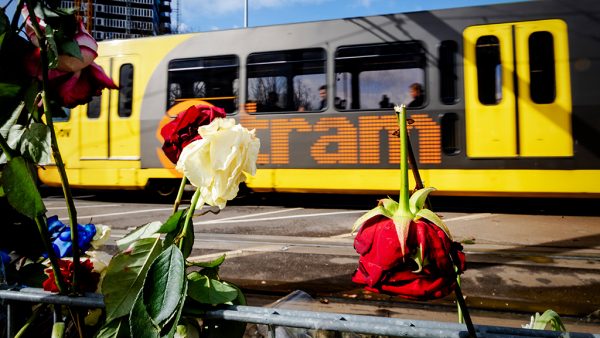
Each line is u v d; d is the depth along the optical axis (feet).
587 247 12.82
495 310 8.05
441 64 18.52
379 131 18.92
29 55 2.55
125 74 22.43
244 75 20.85
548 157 17.25
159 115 21.66
